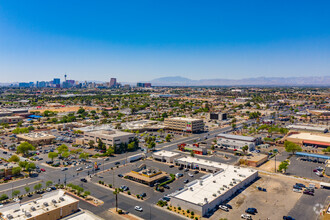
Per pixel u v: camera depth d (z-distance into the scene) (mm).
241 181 151500
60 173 176125
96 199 136500
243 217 117062
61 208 113000
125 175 172000
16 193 135125
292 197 138750
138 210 124500
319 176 170750
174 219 116812
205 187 143000
